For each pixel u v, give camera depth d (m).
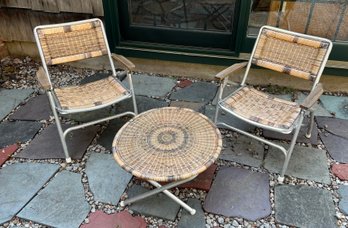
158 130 1.94
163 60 3.04
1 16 3.21
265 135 2.42
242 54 2.88
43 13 3.11
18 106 2.77
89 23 2.41
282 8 2.73
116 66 3.24
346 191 1.97
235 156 2.23
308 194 1.95
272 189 2.00
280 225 1.79
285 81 2.91
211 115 2.61
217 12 2.85
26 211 1.87
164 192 1.89
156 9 2.95
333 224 1.78
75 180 2.07
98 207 1.90
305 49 2.12
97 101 2.19
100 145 2.34
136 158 1.75
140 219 1.83
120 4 2.91
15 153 2.29
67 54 2.37
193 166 1.69
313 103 1.80
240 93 2.27
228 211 1.86
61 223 1.81
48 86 1.96
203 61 2.94
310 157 2.21
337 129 2.45
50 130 2.49
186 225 1.79
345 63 2.72
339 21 2.71
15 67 3.33
